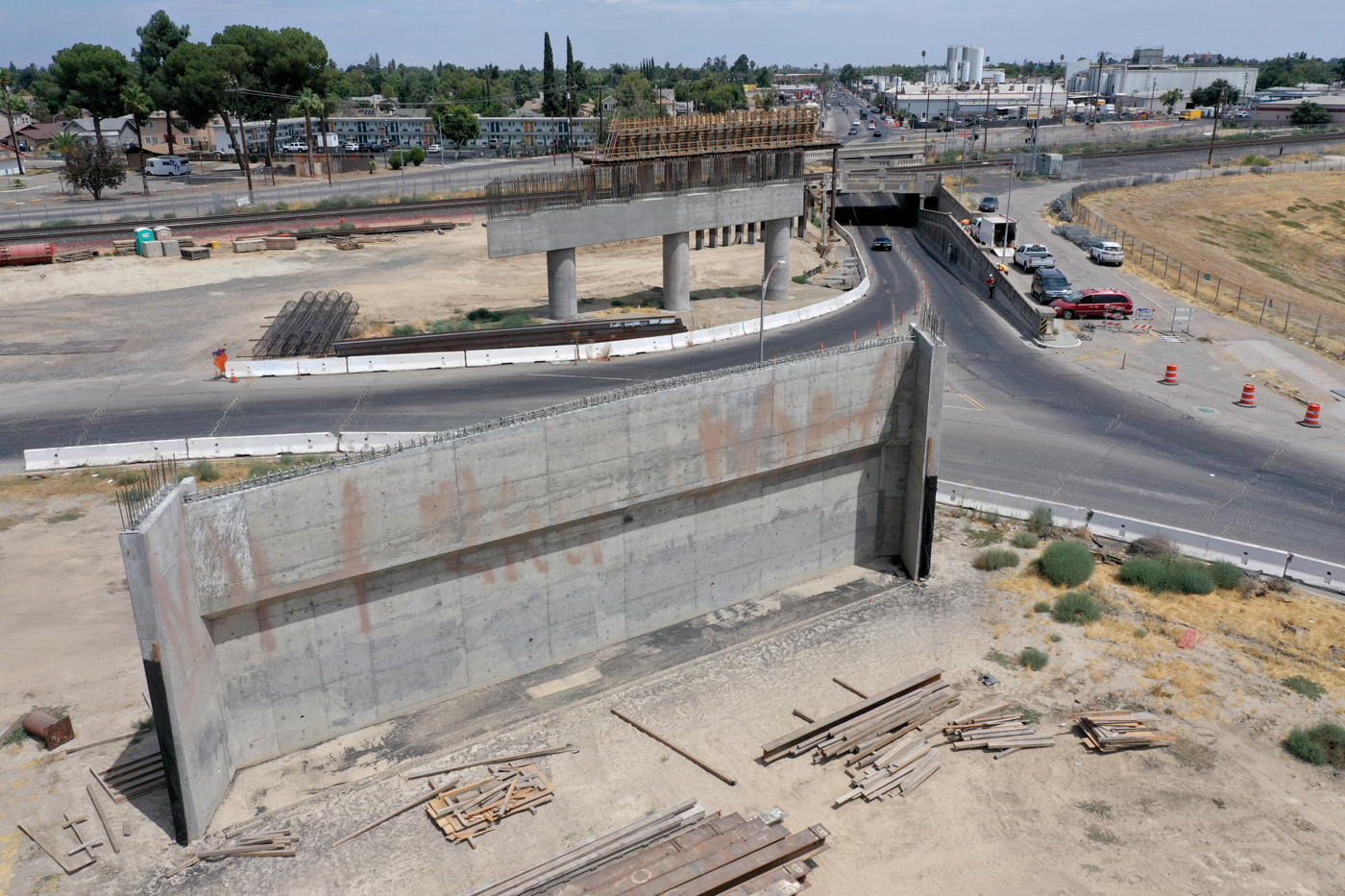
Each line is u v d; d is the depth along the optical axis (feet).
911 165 320.50
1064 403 140.97
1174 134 491.31
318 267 222.69
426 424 127.65
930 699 76.84
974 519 108.88
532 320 173.99
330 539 68.33
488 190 156.97
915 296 208.85
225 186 349.82
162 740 59.88
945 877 60.70
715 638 89.25
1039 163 352.49
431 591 76.02
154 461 118.42
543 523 78.43
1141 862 61.46
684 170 175.01
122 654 81.30
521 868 61.00
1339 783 67.97
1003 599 92.84
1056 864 61.52
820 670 82.99
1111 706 76.33
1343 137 441.27
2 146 465.47
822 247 248.52
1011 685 79.61
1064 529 104.94
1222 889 59.21
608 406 78.79
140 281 203.41
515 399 137.69
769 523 95.09
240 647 68.39
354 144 572.51
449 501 73.05
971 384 149.69
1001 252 231.71
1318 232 302.04
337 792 68.18
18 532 101.19
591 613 85.87
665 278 185.06
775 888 58.29
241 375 146.61
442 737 74.69
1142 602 90.74
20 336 166.61
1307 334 175.94
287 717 72.13
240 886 59.52
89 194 322.55
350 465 68.13
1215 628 86.33
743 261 236.43
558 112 596.29
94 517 104.83
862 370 93.40
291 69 376.07
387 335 167.32
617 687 81.25
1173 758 70.59
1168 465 119.55
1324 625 86.17
